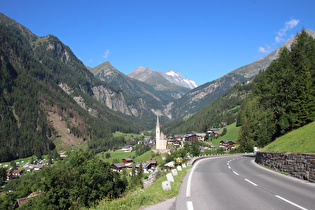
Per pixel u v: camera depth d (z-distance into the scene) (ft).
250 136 287.69
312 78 127.34
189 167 95.50
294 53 149.59
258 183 54.34
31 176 367.45
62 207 113.70
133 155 596.29
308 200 36.70
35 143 645.51
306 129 94.17
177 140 571.28
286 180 59.06
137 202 36.86
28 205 132.36
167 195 41.04
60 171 122.83
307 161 59.31
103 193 129.29
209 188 48.06
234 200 36.86
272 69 163.43
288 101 125.39
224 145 476.95
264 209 31.32
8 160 538.88
